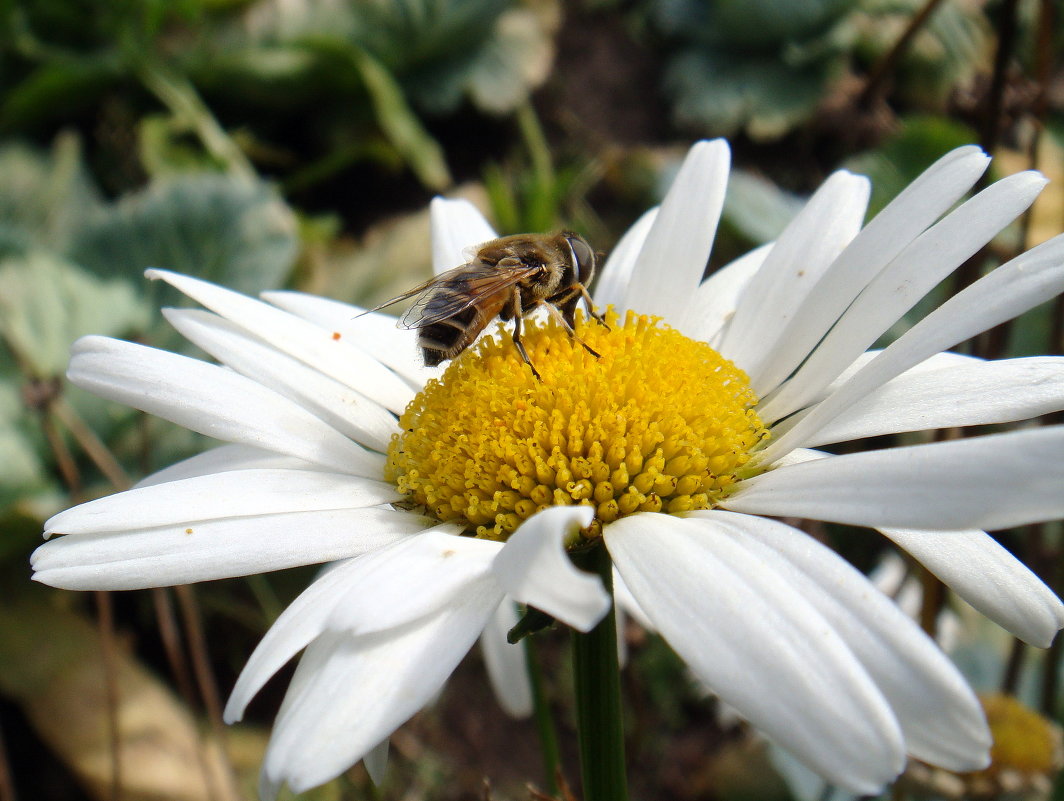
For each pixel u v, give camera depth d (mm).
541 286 102
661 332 95
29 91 251
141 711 164
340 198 273
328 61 266
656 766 176
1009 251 155
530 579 62
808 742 59
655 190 236
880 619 64
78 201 237
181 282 98
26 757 168
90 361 93
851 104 269
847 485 71
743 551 70
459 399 90
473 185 279
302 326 103
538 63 287
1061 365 78
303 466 93
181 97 256
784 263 100
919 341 76
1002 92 132
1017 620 82
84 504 81
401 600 68
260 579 177
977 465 64
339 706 66
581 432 85
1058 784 112
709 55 281
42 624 172
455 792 176
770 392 96
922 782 112
